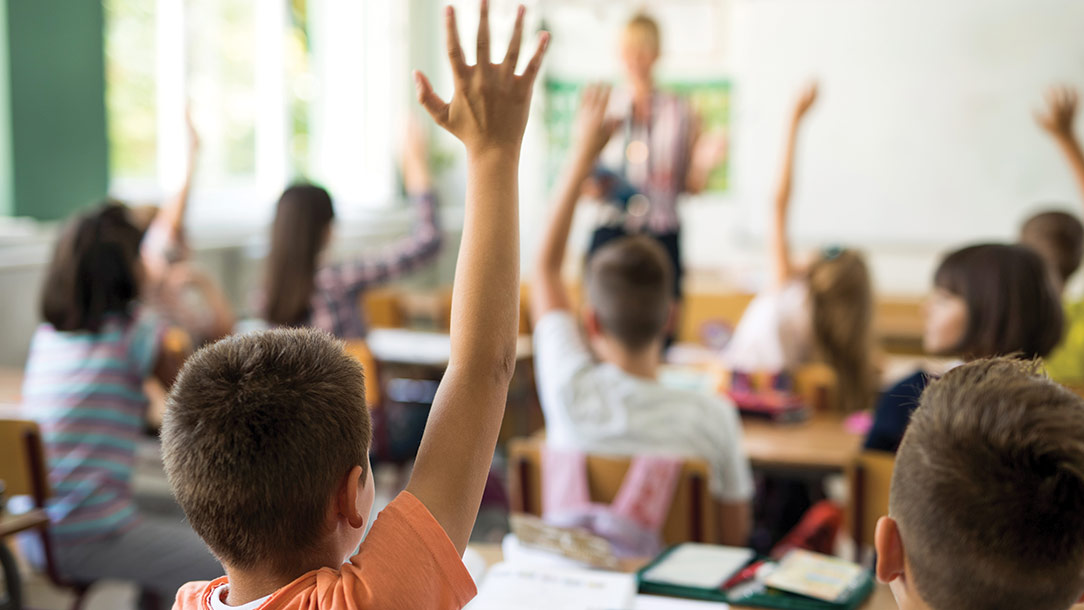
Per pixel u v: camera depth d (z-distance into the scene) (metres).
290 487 0.81
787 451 2.47
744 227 6.21
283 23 5.89
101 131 4.21
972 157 5.79
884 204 5.96
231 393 0.82
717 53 6.16
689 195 4.27
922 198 5.89
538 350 2.05
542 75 6.48
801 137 6.06
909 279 5.97
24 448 1.93
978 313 1.79
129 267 2.26
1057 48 5.60
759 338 3.26
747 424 2.76
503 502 3.47
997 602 0.74
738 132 6.16
